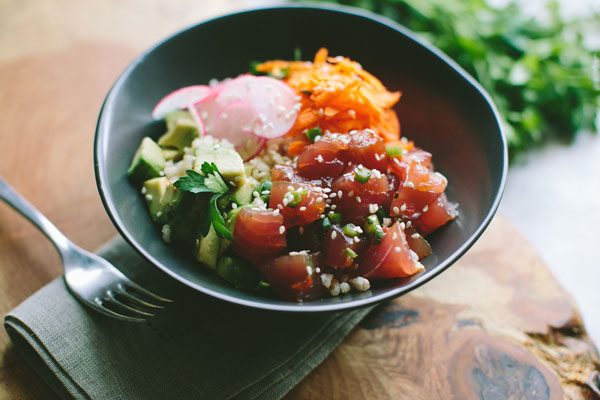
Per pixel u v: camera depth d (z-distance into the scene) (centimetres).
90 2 47
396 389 33
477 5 54
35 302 33
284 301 32
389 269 32
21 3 46
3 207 38
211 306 34
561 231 50
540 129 53
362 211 33
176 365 32
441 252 33
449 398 33
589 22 56
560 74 52
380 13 52
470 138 36
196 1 48
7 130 41
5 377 33
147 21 46
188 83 39
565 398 33
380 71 40
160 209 34
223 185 33
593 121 54
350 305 30
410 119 39
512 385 33
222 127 37
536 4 55
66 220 38
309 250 33
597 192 51
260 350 33
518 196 51
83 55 44
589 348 34
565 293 36
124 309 33
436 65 38
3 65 43
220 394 32
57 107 42
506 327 35
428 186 33
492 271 37
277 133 36
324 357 33
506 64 51
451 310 35
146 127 37
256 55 40
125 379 32
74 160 40
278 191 32
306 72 37
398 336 34
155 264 30
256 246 32
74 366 32
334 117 36
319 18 40
